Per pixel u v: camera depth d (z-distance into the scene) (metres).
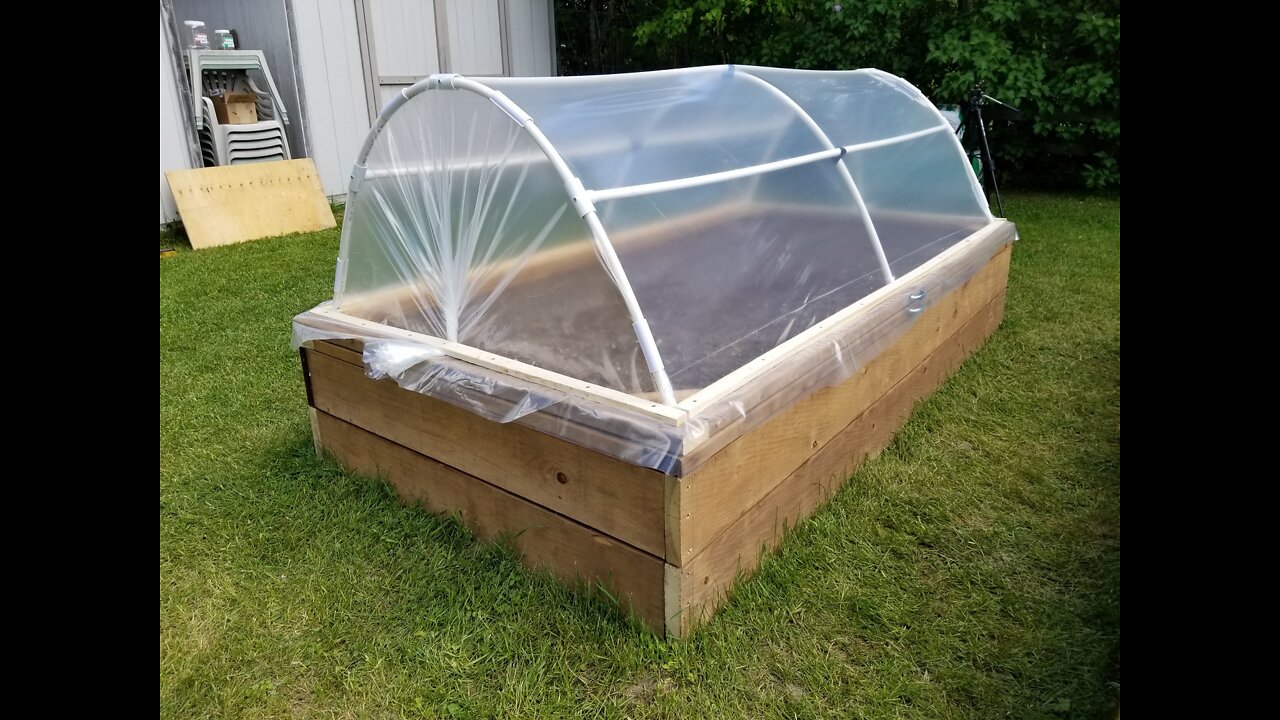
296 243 6.09
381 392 2.37
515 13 8.71
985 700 1.71
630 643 1.84
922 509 2.42
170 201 6.17
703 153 2.36
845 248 2.71
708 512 1.81
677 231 2.14
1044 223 6.47
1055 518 2.39
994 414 3.05
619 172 2.06
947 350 3.27
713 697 1.72
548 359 2.05
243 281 4.98
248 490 2.56
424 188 2.25
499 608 1.98
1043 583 2.10
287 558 2.22
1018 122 7.82
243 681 1.80
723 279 2.21
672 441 1.66
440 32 7.96
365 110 7.54
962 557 2.21
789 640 1.88
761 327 2.25
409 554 2.21
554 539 2.02
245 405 3.21
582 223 1.89
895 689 1.73
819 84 3.32
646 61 10.25
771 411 1.95
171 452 2.82
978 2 7.60
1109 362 3.55
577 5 10.75
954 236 3.46
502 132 2.01
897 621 1.95
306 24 6.90
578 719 1.67
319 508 2.44
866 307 2.54
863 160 2.99
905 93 3.73
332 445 2.67
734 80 2.83
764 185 2.48
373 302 2.60
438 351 2.22
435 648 1.87
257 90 6.84
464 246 2.18
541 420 1.90
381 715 1.71
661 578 1.80
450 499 2.30
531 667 1.79
